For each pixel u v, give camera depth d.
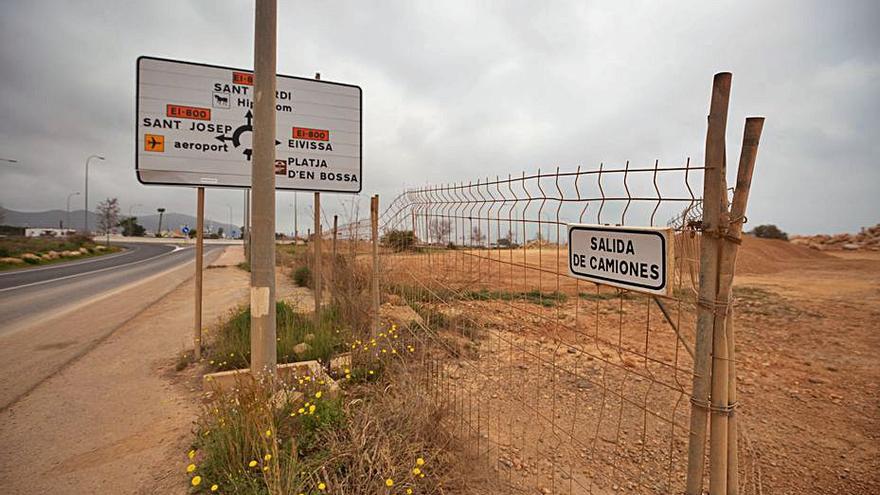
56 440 3.61
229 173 5.97
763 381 4.93
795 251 28.81
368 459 2.64
